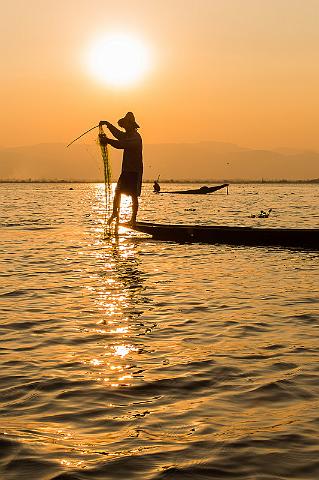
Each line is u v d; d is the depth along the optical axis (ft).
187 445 20.03
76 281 53.67
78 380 26.63
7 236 98.84
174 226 90.84
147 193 521.65
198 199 347.56
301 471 18.26
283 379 26.55
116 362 29.30
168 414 22.72
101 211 194.08
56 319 38.52
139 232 90.84
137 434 20.95
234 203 280.72
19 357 30.17
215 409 23.21
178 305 43.04
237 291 48.65
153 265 64.34
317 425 21.57
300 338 33.76
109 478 17.89
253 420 22.09
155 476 17.99
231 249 79.46
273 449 19.70
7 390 25.34
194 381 26.45
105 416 22.54
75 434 20.97
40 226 121.19
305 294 47.26
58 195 447.83
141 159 85.97
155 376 27.14
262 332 35.17
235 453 19.43
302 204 267.39
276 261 67.62
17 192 566.36
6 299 45.27
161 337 34.01
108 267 62.80
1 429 21.34
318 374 27.20
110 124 82.48
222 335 34.50
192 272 59.26
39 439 20.52
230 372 27.68
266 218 154.61
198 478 17.89
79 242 88.63
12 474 18.12
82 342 32.99
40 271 59.88
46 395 24.77
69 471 18.28
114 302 44.11
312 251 77.30
